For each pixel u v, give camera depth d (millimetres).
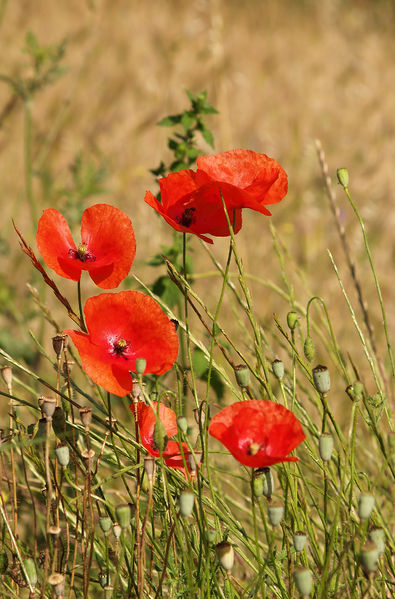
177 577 1984
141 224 3406
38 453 2041
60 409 1938
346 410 2461
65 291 3305
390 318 3289
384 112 5777
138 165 4391
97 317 1930
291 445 1886
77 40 5480
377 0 7992
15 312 2943
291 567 1965
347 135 5336
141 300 1930
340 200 4453
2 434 1974
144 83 5211
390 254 3930
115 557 1944
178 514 1961
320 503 2180
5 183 4121
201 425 1956
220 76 3676
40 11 6156
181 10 6887
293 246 3885
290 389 2164
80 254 1967
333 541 1937
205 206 1986
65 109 3662
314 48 7004
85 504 1945
